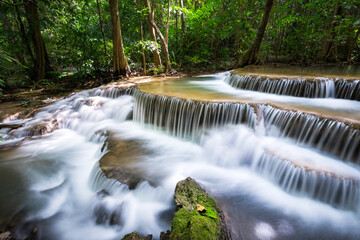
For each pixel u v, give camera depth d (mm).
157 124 6230
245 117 4891
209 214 2641
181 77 10617
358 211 2941
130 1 10805
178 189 3250
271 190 3578
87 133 6328
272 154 3814
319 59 12312
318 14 11461
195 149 5000
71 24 11180
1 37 10391
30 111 7148
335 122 3646
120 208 3320
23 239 2988
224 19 12617
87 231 3146
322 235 2711
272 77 6613
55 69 12992
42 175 4355
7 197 3674
